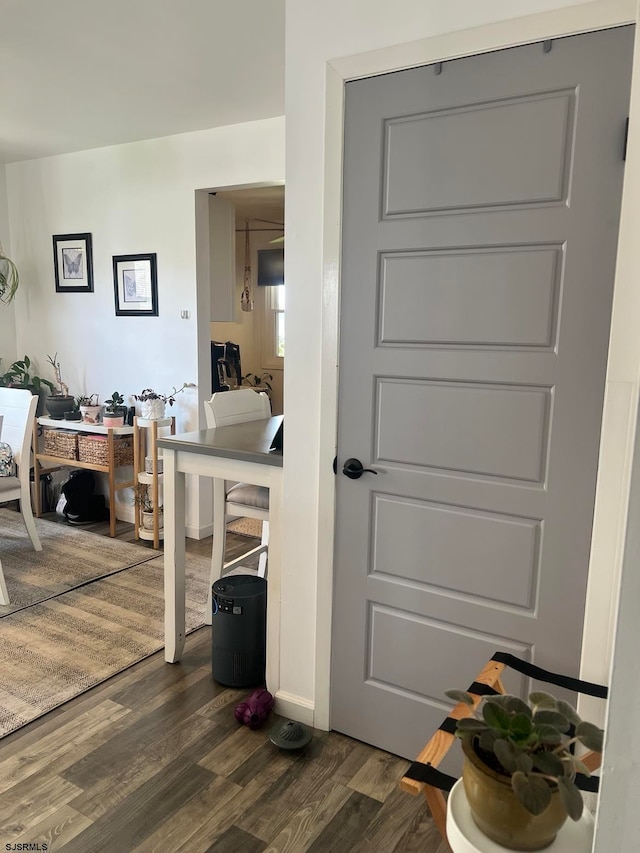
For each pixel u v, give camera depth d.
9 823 1.76
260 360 6.38
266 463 2.22
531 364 1.71
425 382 1.89
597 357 1.62
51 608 3.09
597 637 1.49
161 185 3.93
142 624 2.95
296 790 1.92
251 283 6.26
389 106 1.83
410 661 2.02
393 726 2.07
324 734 2.20
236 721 2.25
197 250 3.85
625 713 0.75
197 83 2.95
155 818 1.80
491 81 1.68
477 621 1.88
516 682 1.84
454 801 1.06
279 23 2.35
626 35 1.50
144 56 2.66
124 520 4.50
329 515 2.09
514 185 1.68
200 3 2.20
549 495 1.73
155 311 4.08
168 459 2.51
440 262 1.82
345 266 1.97
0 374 4.80
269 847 1.71
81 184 4.30
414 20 1.76
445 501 1.89
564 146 1.61
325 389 2.04
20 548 3.89
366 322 1.96
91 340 4.46
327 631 2.15
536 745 0.99
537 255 1.68
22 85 2.98
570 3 1.55
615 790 0.76
